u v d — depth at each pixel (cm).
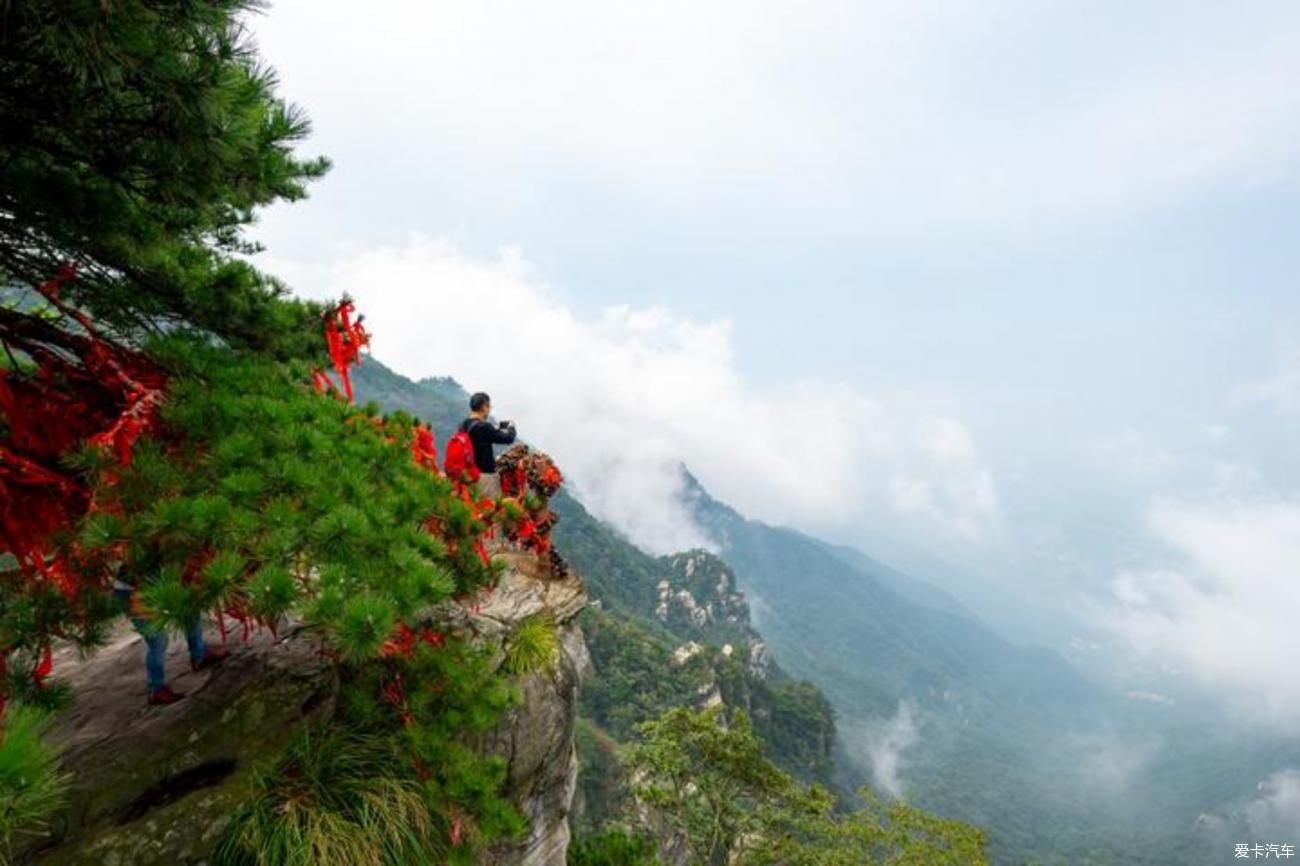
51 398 464
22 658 384
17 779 216
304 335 612
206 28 349
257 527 391
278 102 426
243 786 502
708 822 2773
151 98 354
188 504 377
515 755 705
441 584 438
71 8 294
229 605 400
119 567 421
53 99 366
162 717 550
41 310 537
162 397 457
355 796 493
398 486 534
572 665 825
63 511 413
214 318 544
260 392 517
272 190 470
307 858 441
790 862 2581
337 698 578
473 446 880
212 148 376
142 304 541
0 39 322
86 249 478
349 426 567
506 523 846
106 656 649
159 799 486
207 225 591
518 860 709
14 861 436
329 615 381
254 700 570
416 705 555
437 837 536
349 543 414
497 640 729
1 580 383
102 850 450
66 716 548
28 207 427
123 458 400
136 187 420
